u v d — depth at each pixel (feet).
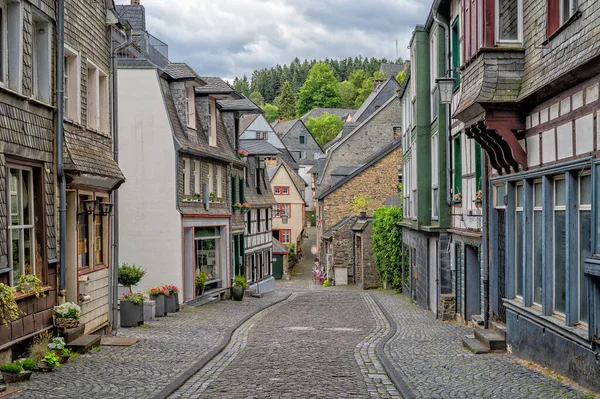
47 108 39.37
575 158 32.12
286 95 484.74
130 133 79.41
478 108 39.70
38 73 39.47
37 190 38.34
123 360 39.17
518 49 38.88
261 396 30.22
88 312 47.24
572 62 31.17
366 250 132.77
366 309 82.02
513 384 31.83
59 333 40.45
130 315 58.34
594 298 29.07
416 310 78.89
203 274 87.04
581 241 31.78
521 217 40.78
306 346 48.19
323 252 169.07
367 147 186.80
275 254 180.55
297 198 237.25
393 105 186.91
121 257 79.46
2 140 33.19
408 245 98.63
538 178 37.35
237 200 106.93
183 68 84.02
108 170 48.73
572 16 31.09
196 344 47.83
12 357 34.27
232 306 84.94
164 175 79.15
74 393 29.53
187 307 80.69
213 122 94.17
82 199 47.39
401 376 34.63
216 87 90.17
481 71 39.52
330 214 162.09
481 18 39.58
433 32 71.41
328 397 30.14
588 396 28.53
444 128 66.59
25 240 37.01
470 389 31.01
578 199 32.07
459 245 62.49
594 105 29.84
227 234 97.96
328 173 187.01
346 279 149.89
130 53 79.82
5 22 34.78
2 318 32.99
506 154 40.83
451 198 64.64
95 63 49.80
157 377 34.09
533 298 38.68
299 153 332.60
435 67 70.18
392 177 160.76
